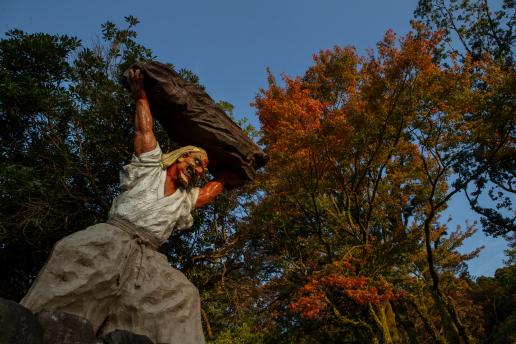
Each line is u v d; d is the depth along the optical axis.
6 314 4.46
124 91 15.14
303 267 17.91
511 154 16.23
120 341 5.36
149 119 7.26
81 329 5.17
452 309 16.88
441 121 15.35
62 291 5.53
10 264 15.38
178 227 7.34
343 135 15.55
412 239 17.36
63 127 14.82
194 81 16.31
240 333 17.67
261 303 19.25
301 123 15.76
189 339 6.16
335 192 20.52
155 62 7.35
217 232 16.92
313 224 18.47
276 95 16.62
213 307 17.25
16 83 13.70
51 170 14.30
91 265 5.84
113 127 15.17
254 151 8.16
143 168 6.97
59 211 14.27
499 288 32.88
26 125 14.68
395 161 19.27
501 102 14.59
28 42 14.14
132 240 6.45
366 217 17.81
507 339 24.64
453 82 14.96
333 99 17.86
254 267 18.06
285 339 20.42
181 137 7.86
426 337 23.55
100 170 15.57
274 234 18.75
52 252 5.88
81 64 15.05
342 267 15.23
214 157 8.03
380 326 16.16
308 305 14.08
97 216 15.67
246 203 17.55
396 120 15.56
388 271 17.88
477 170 15.98
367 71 15.91
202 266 17.12
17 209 13.97
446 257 19.89
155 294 6.18
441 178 19.17
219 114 7.85
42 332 4.87
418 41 14.99
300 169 16.09
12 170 12.72
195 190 7.62
